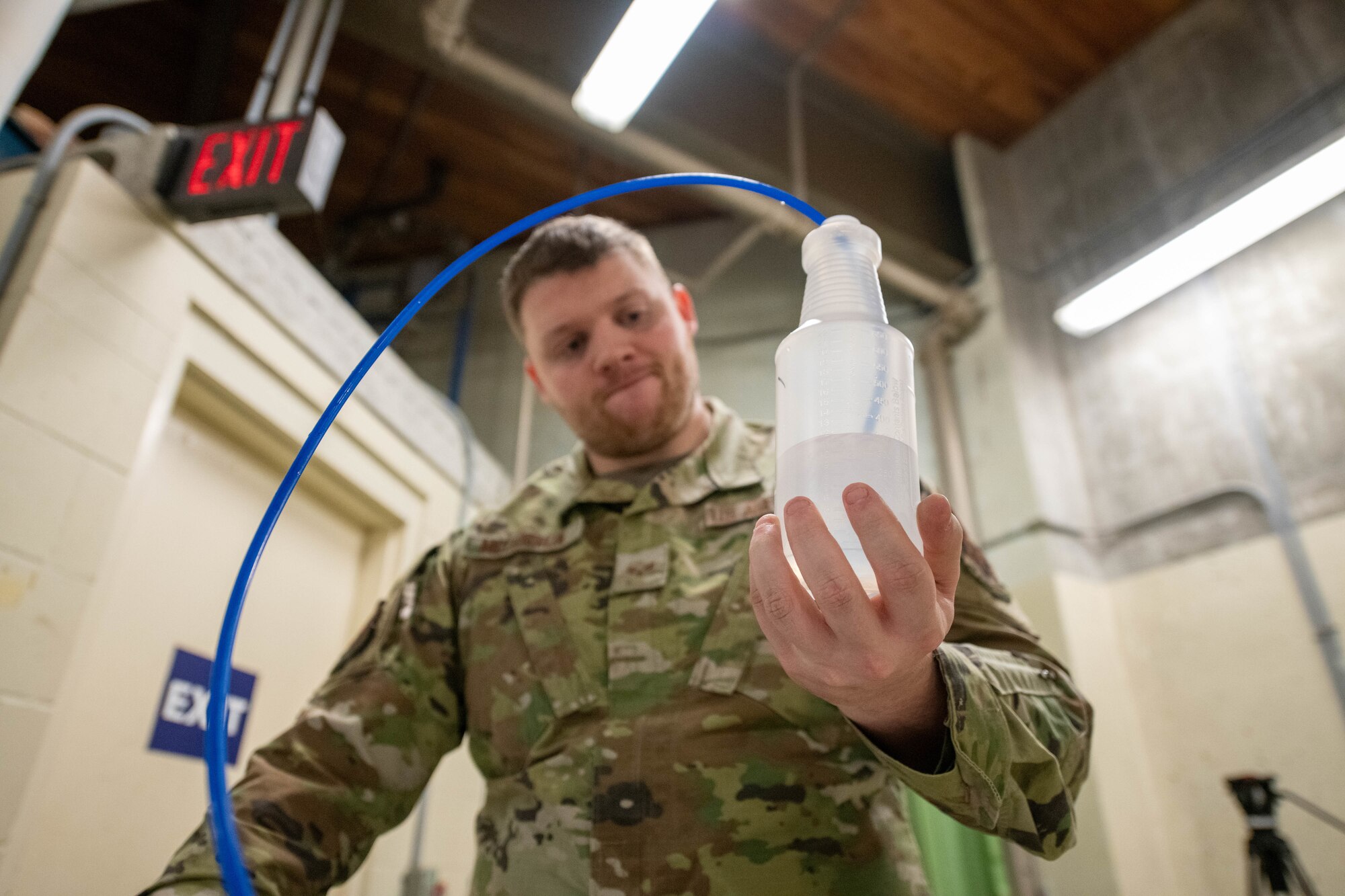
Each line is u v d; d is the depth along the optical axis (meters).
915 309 3.86
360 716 0.83
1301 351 2.87
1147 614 3.03
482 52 2.86
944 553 0.46
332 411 0.58
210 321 1.60
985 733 0.55
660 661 0.79
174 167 1.52
